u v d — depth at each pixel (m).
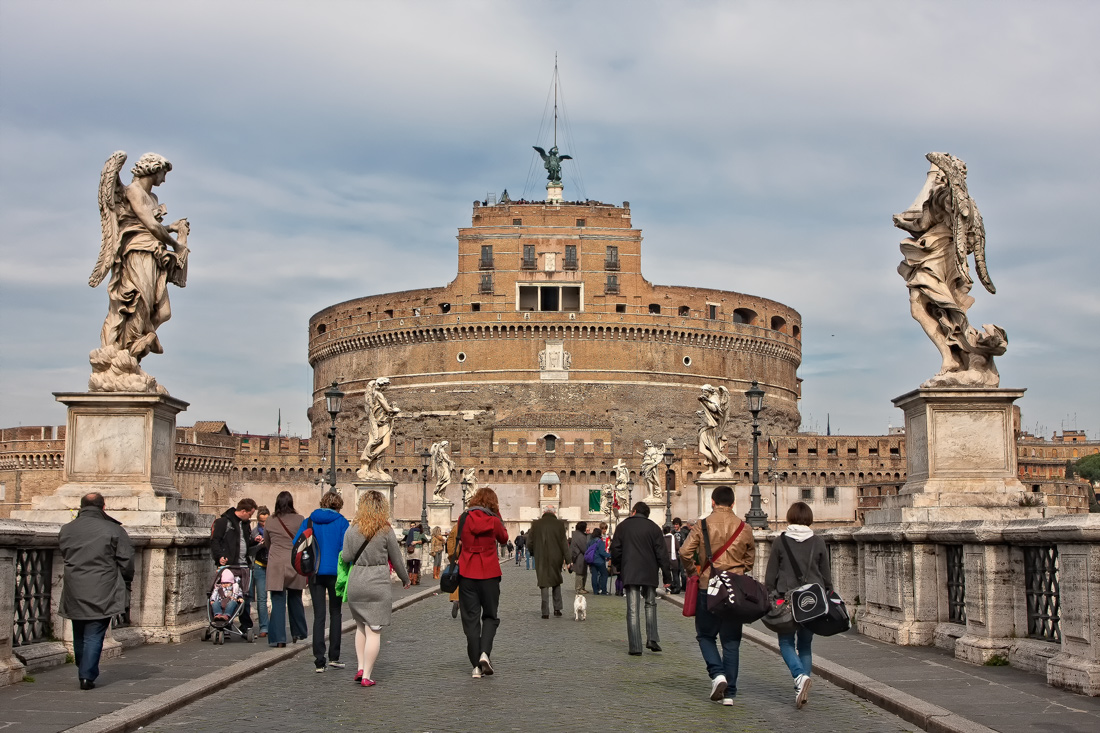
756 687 13.45
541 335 131.25
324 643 14.79
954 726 9.93
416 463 120.44
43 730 9.88
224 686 13.01
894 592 16.09
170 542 15.90
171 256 16.81
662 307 135.50
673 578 32.53
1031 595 13.44
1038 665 12.70
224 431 144.12
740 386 137.50
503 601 30.52
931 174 16.56
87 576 12.05
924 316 16.69
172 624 16.20
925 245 16.62
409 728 10.75
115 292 16.41
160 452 16.55
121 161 16.41
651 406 131.38
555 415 125.62
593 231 134.50
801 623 11.73
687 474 122.31
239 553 17.39
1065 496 117.19
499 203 143.88
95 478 16.02
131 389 16.12
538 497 118.81
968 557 14.15
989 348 16.16
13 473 106.44
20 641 13.14
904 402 16.98
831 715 11.46
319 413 148.00
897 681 12.48
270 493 120.12
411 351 134.88
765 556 28.17
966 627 14.36
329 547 14.75
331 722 11.04
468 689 13.27
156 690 12.06
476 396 131.00
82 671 12.01
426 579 40.75
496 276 133.25
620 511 84.12
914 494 15.98
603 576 34.78
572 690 13.23
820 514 121.94
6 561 12.16
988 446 15.96
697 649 17.98
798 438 124.19
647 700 12.50
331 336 144.12
